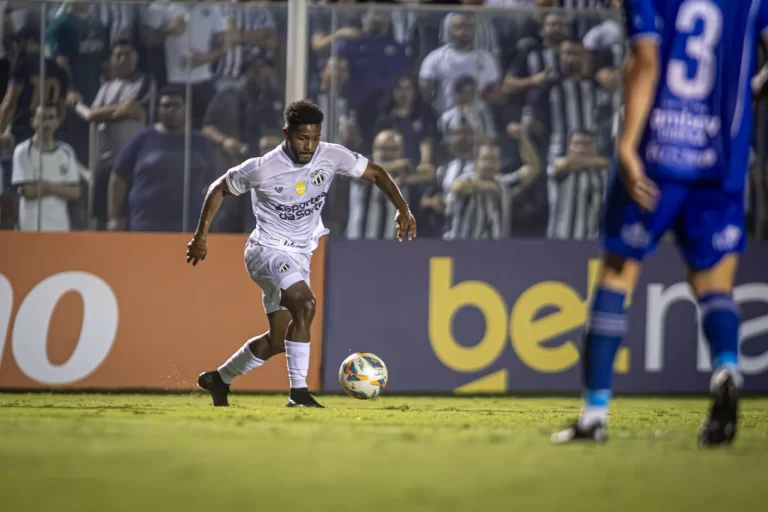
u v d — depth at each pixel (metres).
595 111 33.53
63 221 32.44
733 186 13.34
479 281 30.95
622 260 13.41
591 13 33.38
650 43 12.88
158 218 32.47
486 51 33.34
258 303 30.39
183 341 30.20
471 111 33.28
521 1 36.78
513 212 33.38
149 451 11.85
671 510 8.18
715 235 13.41
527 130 33.41
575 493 9.02
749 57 13.39
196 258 22.36
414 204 33.16
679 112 13.19
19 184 32.25
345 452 11.94
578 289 31.12
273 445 12.66
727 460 11.66
